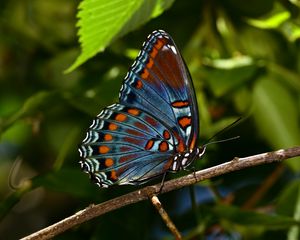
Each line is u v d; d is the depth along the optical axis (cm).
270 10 77
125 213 75
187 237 75
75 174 74
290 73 77
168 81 69
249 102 77
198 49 78
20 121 80
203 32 79
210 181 75
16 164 77
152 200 65
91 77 80
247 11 78
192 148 70
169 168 70
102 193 75
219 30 79
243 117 76
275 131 76
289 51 79
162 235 79
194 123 69
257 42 79
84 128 78
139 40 80
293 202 75
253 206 77
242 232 76
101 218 75
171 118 69
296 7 76
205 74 76
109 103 75
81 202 79
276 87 77
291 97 77
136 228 75
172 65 69
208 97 78
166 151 70
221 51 78
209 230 76
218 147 80
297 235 75
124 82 69
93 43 69
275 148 76
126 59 79
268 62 77
